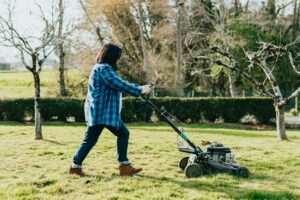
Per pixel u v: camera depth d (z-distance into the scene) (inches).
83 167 326.6
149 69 1561.3
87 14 1390.3
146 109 958.4
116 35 1569.9
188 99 966.4
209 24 1680.6
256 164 360.5
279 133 583.2
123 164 298.7
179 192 259.1
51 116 941.8
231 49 1392.7
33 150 418.9
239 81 1579.7
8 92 1749.5
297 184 295.0
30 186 263.9
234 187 277.6
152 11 1663.4
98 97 280.2
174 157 388.2
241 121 971.9
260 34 1523.1
